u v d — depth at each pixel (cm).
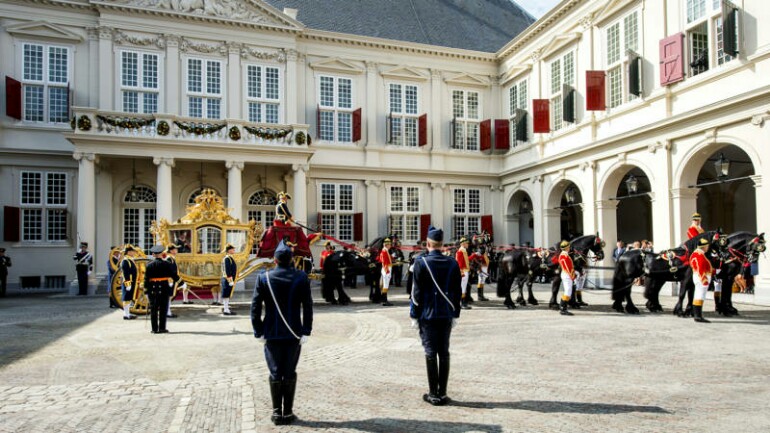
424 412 638
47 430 594
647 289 1442
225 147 2333
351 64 2827
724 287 1378
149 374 833
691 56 1841
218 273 1568
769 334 1111
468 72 3044
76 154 2164
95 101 2427
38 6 2359
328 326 1265
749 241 1333
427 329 668
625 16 2123
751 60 1602
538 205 2695
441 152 2948
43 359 933
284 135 2433
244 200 2650
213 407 671
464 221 3005
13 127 2331
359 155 2830
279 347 608
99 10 2402
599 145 2219
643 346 1005
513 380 775
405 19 3131
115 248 1628
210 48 2558
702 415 619
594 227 2289
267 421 616
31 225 2380
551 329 1198
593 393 708
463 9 3403
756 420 600
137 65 2462
